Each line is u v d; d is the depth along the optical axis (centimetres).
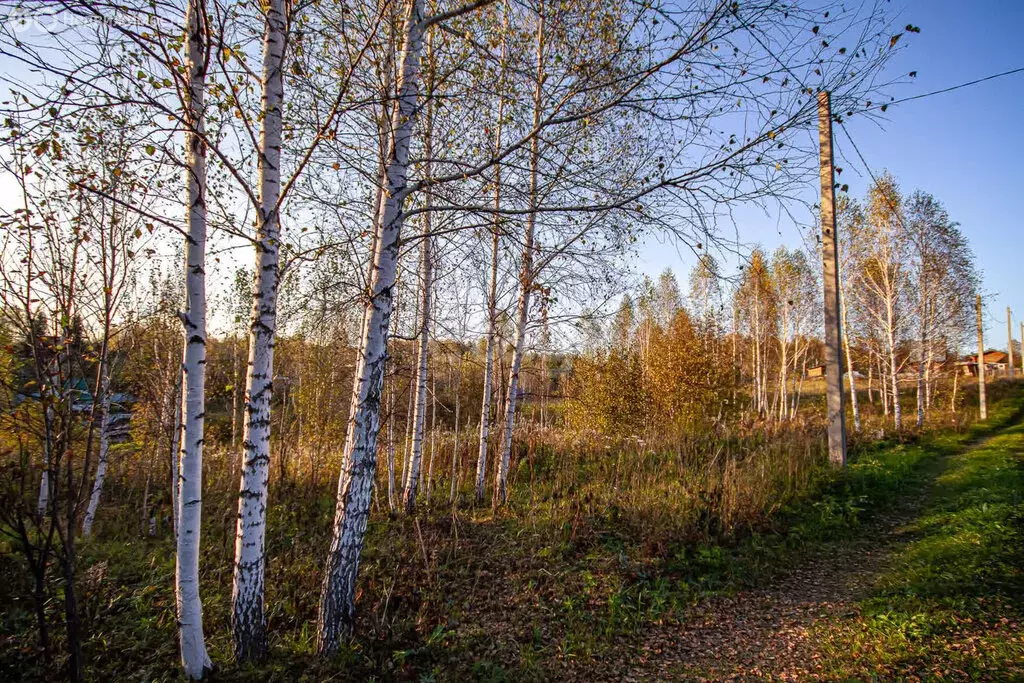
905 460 1223
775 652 472
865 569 648
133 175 423
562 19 427
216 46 381
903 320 2156
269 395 432
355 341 1045
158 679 417
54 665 436
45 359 408
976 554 582
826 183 1031
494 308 951
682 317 1759
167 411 970
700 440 1458
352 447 453
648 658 487
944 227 1995
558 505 905
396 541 764
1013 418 2125
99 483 823
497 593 613
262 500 430
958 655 400
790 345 3209
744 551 712
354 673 419
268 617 543
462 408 1487
